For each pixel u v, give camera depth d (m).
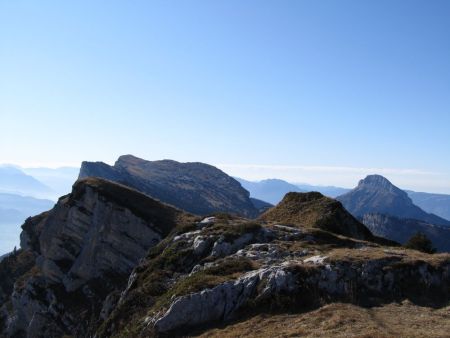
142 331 35.19
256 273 36.25
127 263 81.19
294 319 30.80
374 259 37.38
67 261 90.94
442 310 31.67
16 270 112.81
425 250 63.09
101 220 86.56
